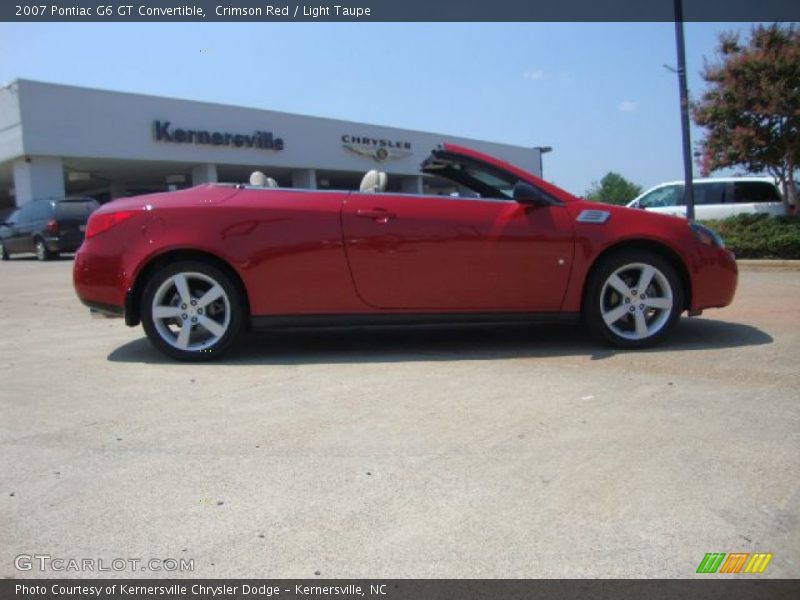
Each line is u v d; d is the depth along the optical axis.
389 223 4.99
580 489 2.82
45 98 24.28
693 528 2.51
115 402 4.05
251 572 2.29
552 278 5.11
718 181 15.42
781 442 3.27
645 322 5.21
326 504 2.72
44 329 6.66
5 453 3.27
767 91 12.92
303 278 4.98
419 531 2.52
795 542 2.42
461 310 5.11
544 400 3.96
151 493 2.84
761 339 5.50
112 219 5.07
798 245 12.62
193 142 28.34
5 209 41.72
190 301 5.01
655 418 3.62
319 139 33.03
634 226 5.14
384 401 3.99
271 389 4.28
